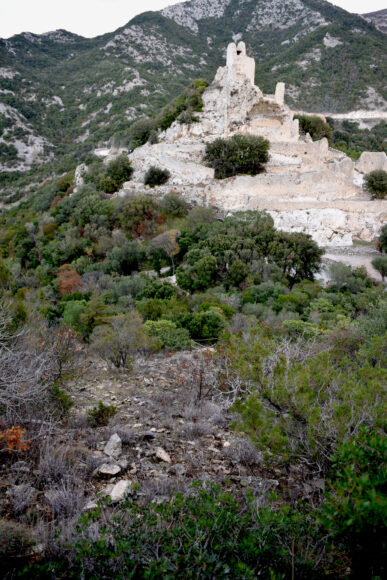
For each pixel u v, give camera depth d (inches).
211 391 325.4
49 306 870.4
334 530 104.8
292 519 121.7
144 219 1654.8
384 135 3516.2
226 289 1164.5
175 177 1878.7
